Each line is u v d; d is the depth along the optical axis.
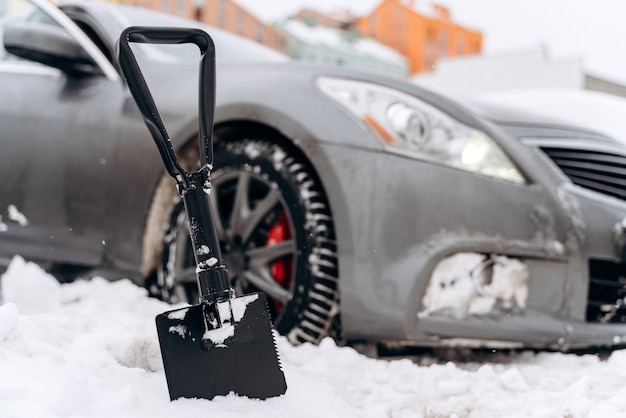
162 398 1.35
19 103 2.66
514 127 2.23
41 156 2.57
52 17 2.62
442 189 2.00
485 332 1.96
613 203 2.13
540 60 17.86
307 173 2.11
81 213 2.50
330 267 2.06
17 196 2.60
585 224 2.07
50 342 1.54
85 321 1.80
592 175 2.20
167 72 2.50
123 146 2.43
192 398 1.34
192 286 2.33
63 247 2.53
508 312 2.00
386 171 2.02
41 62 2.52
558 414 1.62
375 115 2.10
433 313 1.97
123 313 2.12
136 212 2.39
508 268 2.00
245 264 2.20
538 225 2.02
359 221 2.01
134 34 1.36
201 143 1.41
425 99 2.14
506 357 2.17
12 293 2.29
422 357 2.20
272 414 1.34
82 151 2.50
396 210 2.00
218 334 1.36
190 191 1.39
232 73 2.35
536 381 1.94
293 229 2.11
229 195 2.35
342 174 2.04
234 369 1.37
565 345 2.05
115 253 2.44
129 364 1.54
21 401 1.18
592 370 2.01
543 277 2.02
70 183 2.51
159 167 2.34
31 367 1.32
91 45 2.61
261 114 2.17
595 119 10.16
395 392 1.79
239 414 1.31
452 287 1.98
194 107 2.32
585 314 2.08
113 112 2.48
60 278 2.56
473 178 2.02
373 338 2.02
